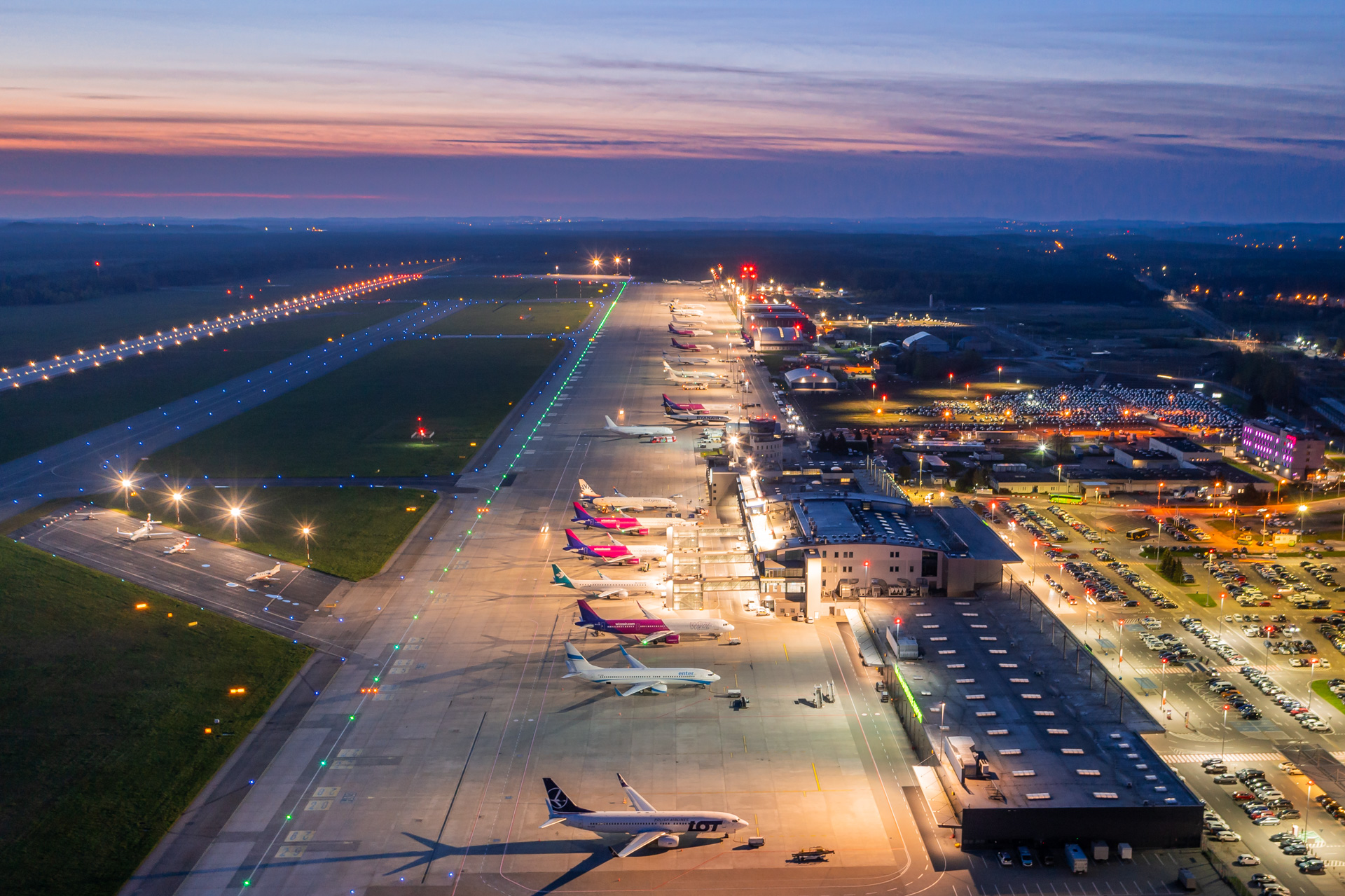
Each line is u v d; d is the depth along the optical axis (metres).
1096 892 89.69
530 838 98.56
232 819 102.12
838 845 96.69
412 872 93.50
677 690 128.12
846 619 149.38
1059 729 111.81
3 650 135.38
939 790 105.25
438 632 145.88
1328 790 105.31
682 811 102.12
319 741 116.56
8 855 96.56
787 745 114.75
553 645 142.00
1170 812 95.38
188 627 144.75
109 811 103.44
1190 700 126.31
